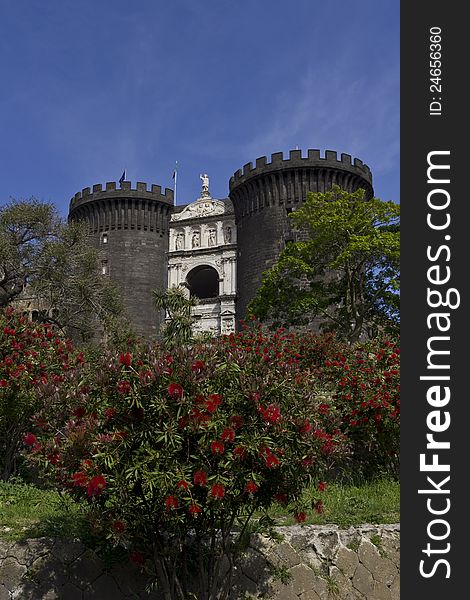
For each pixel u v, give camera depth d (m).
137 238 60.69
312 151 54.66
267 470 6.82
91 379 7.02
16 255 35.28
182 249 61.97
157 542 6.93
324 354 17.83
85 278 38.03
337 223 35.78
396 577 8.76
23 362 11.20
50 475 6.77
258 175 55.28
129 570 7.68
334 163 54.50
